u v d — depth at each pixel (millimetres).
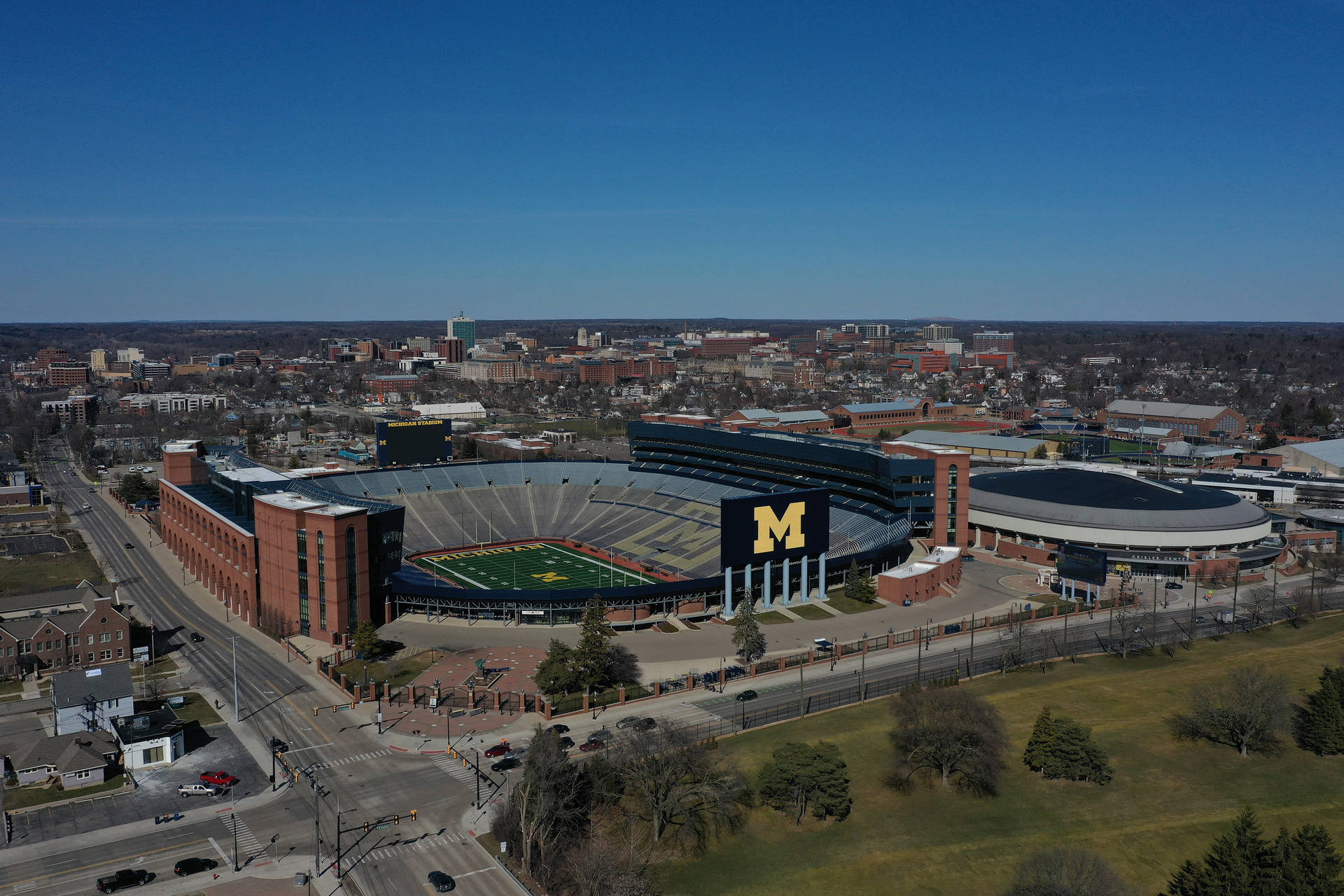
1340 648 177125
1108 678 162375
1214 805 118188
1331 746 131500
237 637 185750
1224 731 135750
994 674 164500
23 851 107250
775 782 116562
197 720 144750
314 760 131125
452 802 119438
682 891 101125
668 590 195000
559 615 194875
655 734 125562
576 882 101812
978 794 121375
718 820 115250
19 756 125750
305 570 182750
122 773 126938
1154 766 128750
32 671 164250
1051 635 186250
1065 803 119250
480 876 103188
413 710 148750
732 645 180500
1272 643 180875
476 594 194000
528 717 145875
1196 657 173125
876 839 111125
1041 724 128500
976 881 102250
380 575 193375
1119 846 108875
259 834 111438
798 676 163750
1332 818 114688
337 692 156125
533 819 107125
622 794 119750
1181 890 92688
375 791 122000
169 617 199500
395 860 106125
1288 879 85250
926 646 179000
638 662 171375
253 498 195625
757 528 198375
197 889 100000
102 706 138750
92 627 168375
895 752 131375
